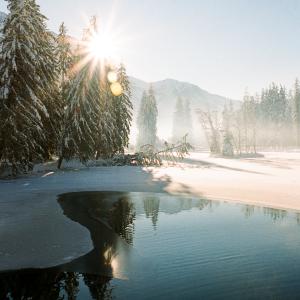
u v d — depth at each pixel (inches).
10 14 1019.9
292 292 305.9
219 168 1525.6
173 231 501.4
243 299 294.4
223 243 445.1
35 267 356.2
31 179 1035.9
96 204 693.3
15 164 1035.9
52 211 606.2
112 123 1638.8
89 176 1141.1
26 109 995.9
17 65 1002.1
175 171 1358.3
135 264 370.9
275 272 348.8
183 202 730.8
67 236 459.5
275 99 4249.5
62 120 1310.3
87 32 1457.9
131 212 627.2
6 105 979.9
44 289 310.0
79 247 418.0
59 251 401.1
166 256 396.2
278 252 410.0
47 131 1203.2
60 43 1488.7
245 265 370.0
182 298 295.9
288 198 756.6
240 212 634.8
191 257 391.5
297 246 432.5
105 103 1573.6
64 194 796.0
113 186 937.5
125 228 514.9
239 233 493.0
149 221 561.9
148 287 316.8
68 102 1337.4
